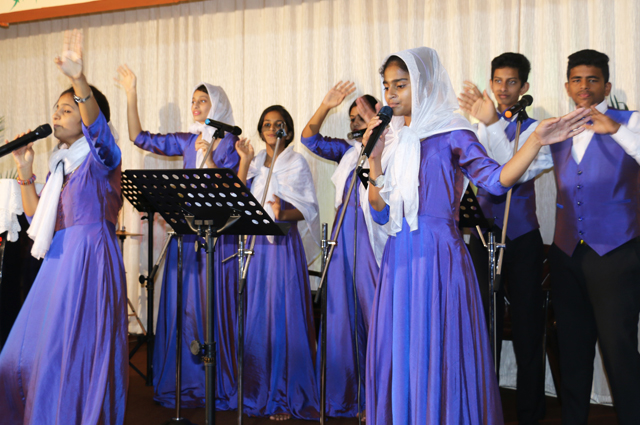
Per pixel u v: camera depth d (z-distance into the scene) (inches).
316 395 113.8
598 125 91.5
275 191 121.2
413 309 71.9
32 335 84.5
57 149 90.0
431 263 71.9
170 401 118.6
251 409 114.6
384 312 74.4
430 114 75.4
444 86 77.0
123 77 147.3
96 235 85.4
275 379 114.9
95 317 83.4
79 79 78.4
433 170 73.4
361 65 153.6
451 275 71.4
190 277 121.9
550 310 116.3
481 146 72.4
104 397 81.7
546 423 107.7
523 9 139.1
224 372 120.0
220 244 122.0
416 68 74.0
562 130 64.1
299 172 123.7
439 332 70.6
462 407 69.4
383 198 75.0
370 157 75.3
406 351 72.1
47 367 81.1
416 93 74.0
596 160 95.0
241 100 167.6
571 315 96.8
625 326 90.4
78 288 82.9
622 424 90.5
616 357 90.4
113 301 85.4
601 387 127.1
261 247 118.0
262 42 166.2
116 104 181.8
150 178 82.0
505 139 104.3
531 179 108.7
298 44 161.6
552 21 136.6
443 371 69.9
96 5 165.5
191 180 79.0
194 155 131.3
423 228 73.0
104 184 87.4
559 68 135.9
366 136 73.7
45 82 191.8
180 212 87.6
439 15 146.6
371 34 153.6
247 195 77.6
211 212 83.2
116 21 182.4
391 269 74.9
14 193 114.8
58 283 83.4
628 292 91.0
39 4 172.9
